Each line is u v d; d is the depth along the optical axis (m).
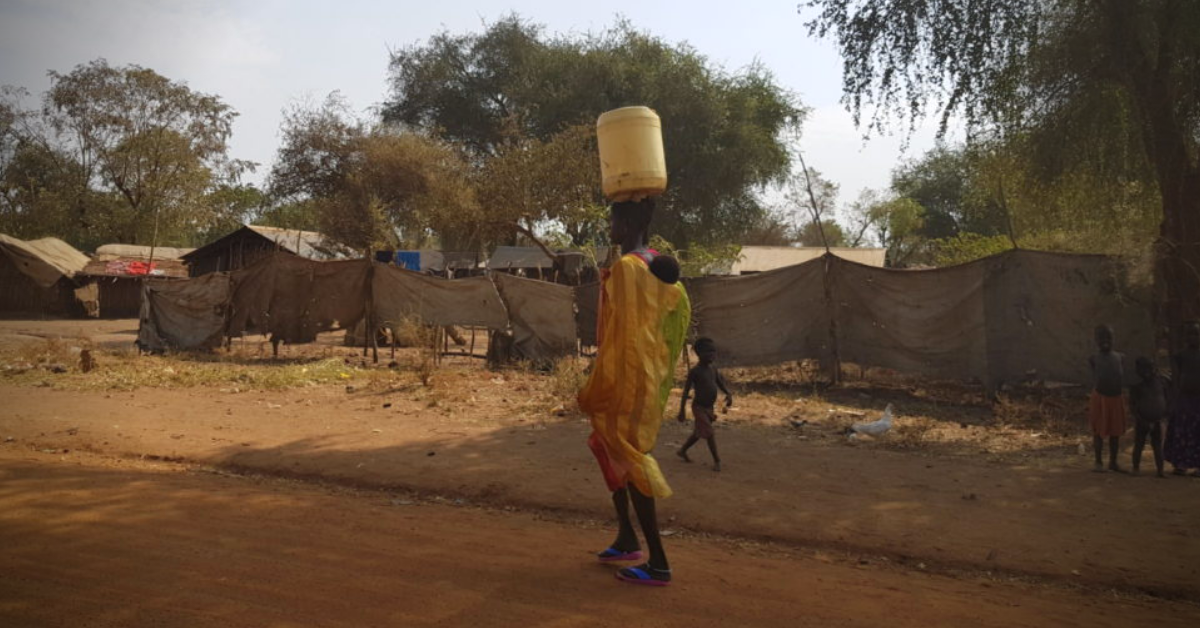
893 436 9.66
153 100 44.59
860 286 13.64
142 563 4.61
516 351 16.47
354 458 8.05
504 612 3.99
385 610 3.96
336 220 36.12
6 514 5.58
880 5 12.28
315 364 16.45
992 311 12.25
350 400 12.05
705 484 7.22
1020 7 11.13
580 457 8.16
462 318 16.70
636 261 4.53
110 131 44.25
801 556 5.48
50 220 45.38
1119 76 10.67
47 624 3.71
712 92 40.62
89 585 4.23
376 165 36.75
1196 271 10.16
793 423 10.38
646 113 4.62
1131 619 4.32
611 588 4.41
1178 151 10.43
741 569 4.92
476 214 25.08
